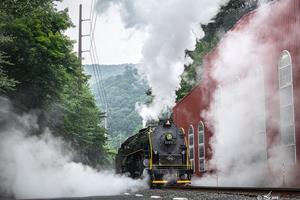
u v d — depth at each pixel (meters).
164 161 23.31
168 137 23.50
